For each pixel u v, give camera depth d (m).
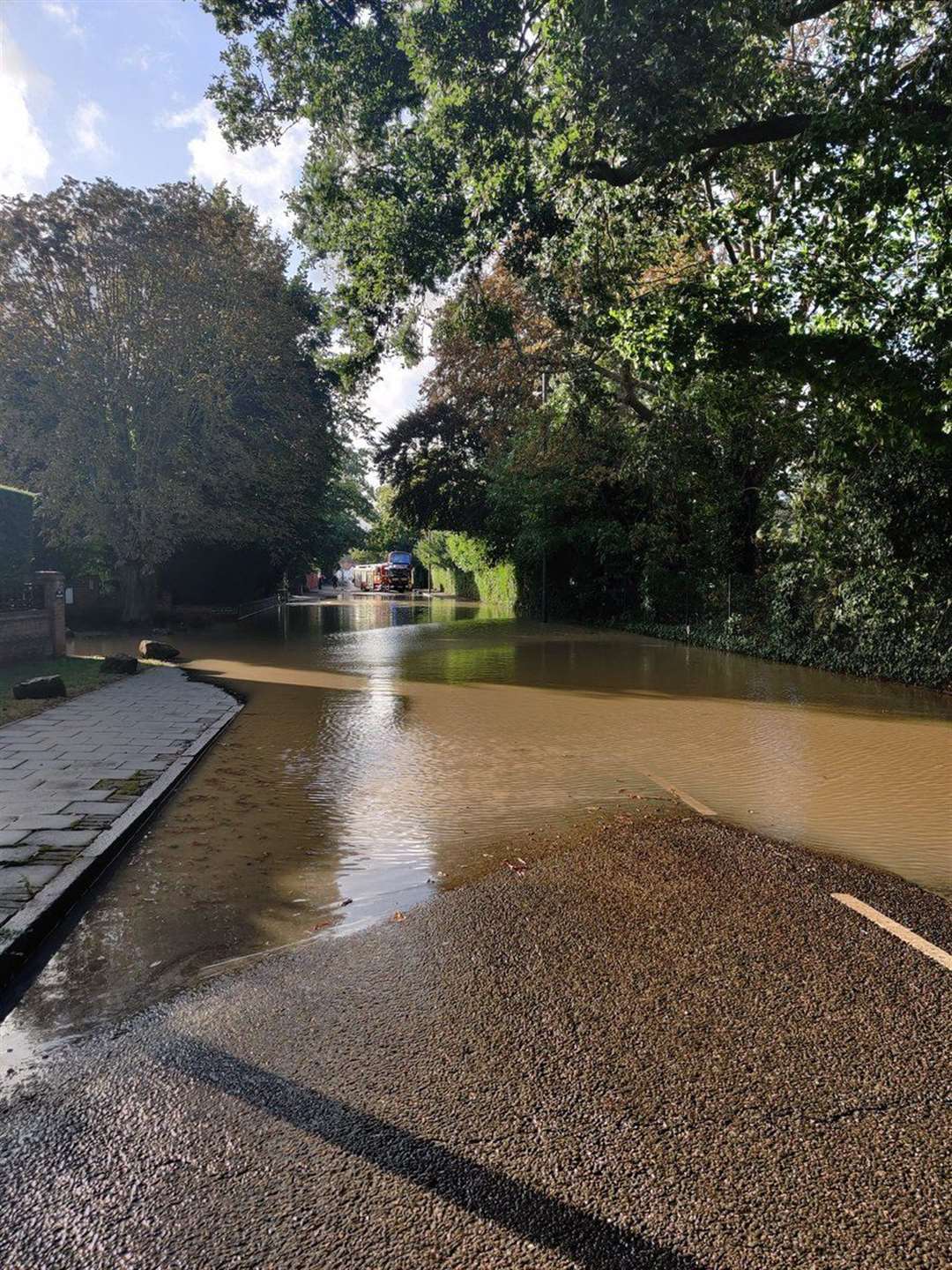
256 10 13.23
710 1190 2.50
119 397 24.97
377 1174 2.57
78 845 5.68
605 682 15.38
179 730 10.08
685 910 4.75
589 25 9.91
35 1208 2.45
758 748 9.44
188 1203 2.46
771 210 14.05
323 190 16.09
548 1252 2.25
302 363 31.00
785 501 18.88
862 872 5.36
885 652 15.59
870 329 12.70
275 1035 3.42
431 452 40.97
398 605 47.84
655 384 20.48
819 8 10.89
